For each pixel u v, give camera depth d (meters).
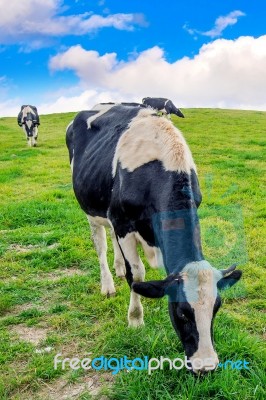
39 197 10.71
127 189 4.34
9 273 6.53
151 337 4.38
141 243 4.46
